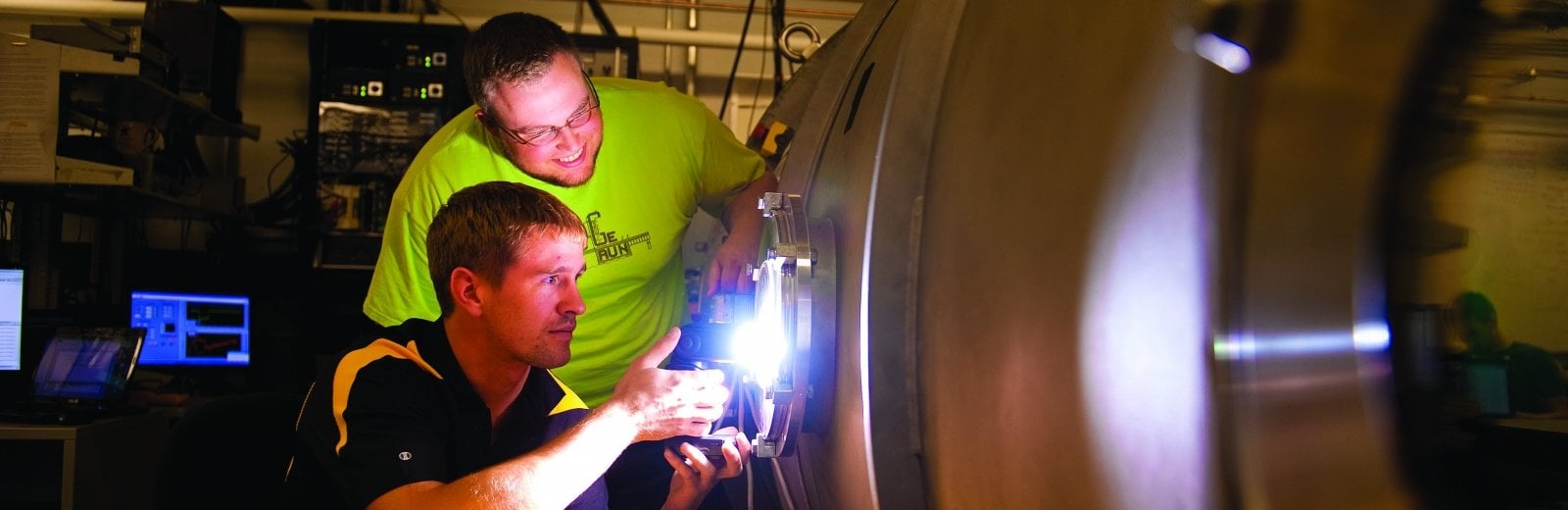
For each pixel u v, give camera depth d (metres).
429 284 1.80
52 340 3.22
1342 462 0.53
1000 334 0.75
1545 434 0.58
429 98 3.99
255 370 4.03
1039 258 0.70
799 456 1.25
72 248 3.87
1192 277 0.56
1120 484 0.62
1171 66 0.59
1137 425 0.60
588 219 1.77
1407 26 0.51
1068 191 0.68
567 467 1.25
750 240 1.80
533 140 1.59
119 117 3.68
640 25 4.66
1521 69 0.56
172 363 3.73
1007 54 0.82
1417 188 0.53
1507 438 0.55
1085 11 0.72
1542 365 0.58
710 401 1.30
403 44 4.04
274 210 4.22
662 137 1.79
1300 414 0.54
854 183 1.05
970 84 0.88
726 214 1.96
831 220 1.11
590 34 4.11
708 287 1.81
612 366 1.87
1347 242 0.52
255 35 4.58
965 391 0.80
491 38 1.55
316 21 4.01
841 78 1.48
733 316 1.47
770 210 1.13
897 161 0.94
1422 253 0.53
